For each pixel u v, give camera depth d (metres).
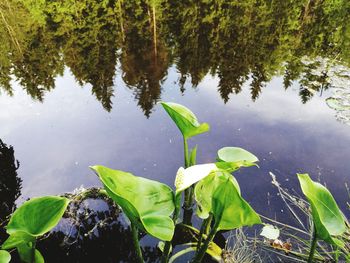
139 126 4.39
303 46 7.24
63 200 1.73
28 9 10.15
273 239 2.67
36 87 5.96
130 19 9.48
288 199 3.05
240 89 5.36
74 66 6.86
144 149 3.88
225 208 1.73
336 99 4.77
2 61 7.26
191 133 2.60
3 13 10.07
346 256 2.40
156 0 10.28
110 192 1.60
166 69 6.50
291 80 5.52
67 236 2.78
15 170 3.62
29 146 4.09
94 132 4.33
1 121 4.77
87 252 2.64
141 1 10.65
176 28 8.75
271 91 5.21
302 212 2.92
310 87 5.20
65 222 2.90
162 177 3.40
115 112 4.85
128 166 3.59
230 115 4.55
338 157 3.59
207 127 2.40
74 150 3.95
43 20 9.46
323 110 4.55
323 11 9.52
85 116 4.79
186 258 2.56
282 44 7.44
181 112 2.53
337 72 5.72
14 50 7.80
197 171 1.77
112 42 8.02
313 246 2.05
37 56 7.42
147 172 3.48
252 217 1.66
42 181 3.43
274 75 5.86
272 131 4.11
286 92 5.13
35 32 8.76
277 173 3.38
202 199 2.16
